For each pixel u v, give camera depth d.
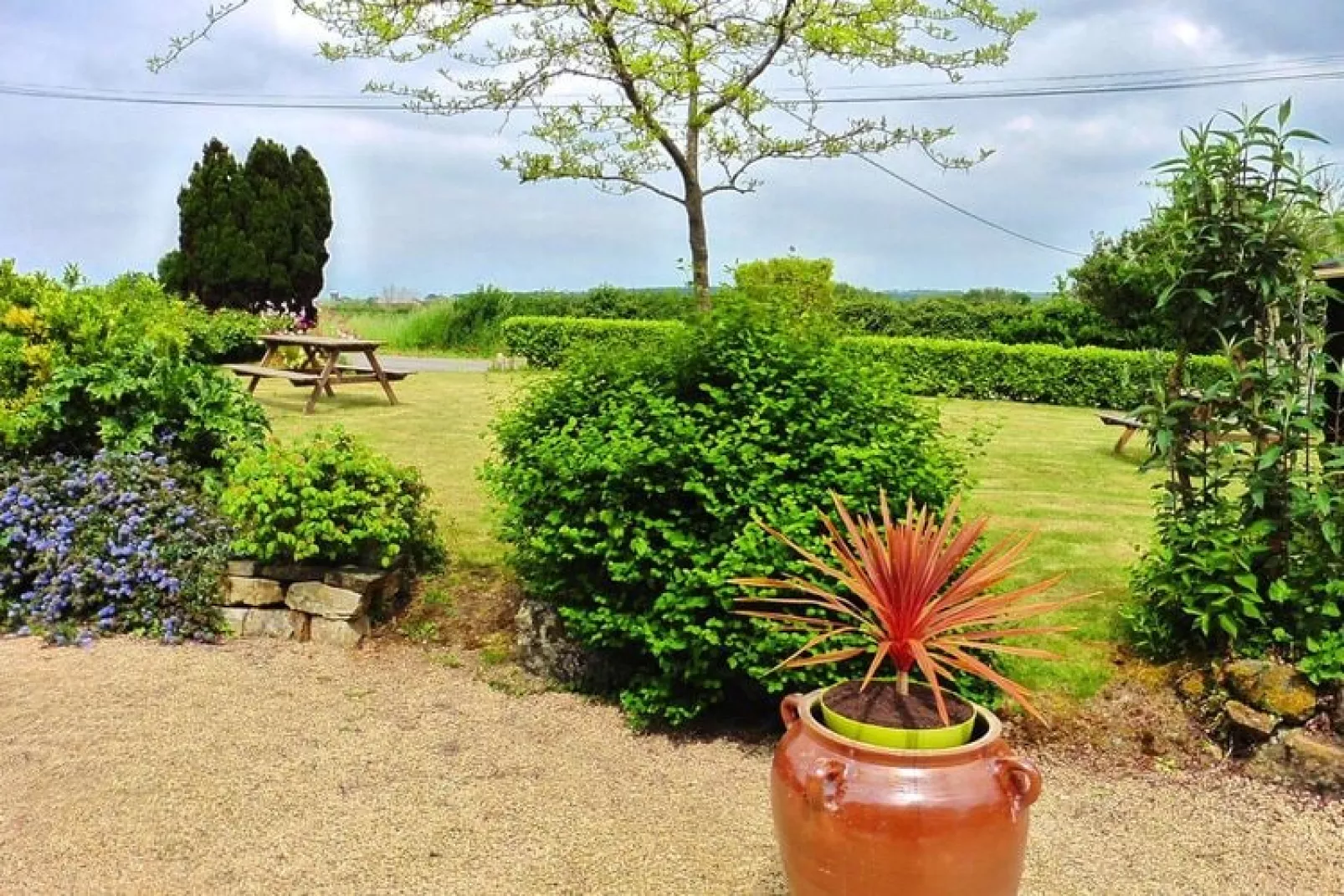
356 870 2.84
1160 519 4.17
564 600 4.11
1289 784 3.37
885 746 2.18
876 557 2.42
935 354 15.44
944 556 2.38
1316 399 3.85
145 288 6.77
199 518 5.00
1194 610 3.78
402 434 9.30
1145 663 4.01
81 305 5.88
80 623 4.66
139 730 3.66
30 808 3.11
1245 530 3.85
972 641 2.40
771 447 3.84
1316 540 3.77
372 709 3.94
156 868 2.82
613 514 3.76
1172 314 4.12
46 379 5.62
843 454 3.67
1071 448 9.88
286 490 4.62
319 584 4.59
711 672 3.73
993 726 2.28
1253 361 3.93
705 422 3.94
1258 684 3.55
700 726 3.84
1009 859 2.10
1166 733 3.63
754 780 3.42
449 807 3.20
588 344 4.71
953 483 3.96
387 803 3.21
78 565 4.73
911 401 4.24
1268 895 2.81
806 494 3.67
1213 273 3.95
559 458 3.89
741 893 2.74
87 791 3.22
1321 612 3.59
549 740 3.71
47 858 2.85
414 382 14.02
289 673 4.26
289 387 13.02
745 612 2.91
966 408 13.80
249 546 4.62
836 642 3.50
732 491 3.66
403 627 4.68
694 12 6.55
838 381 4.00
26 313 5.74
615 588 3.91
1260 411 3.87
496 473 4.30
